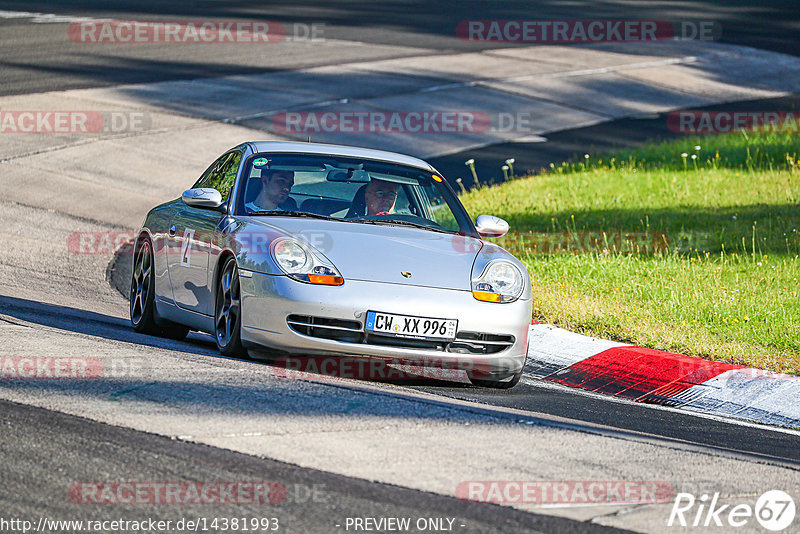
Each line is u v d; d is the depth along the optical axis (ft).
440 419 64.44
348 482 50.34
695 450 64.13
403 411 65.41
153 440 54.34
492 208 179.83
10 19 369.30
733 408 84.48
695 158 216.54
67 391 62.54
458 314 76.69
